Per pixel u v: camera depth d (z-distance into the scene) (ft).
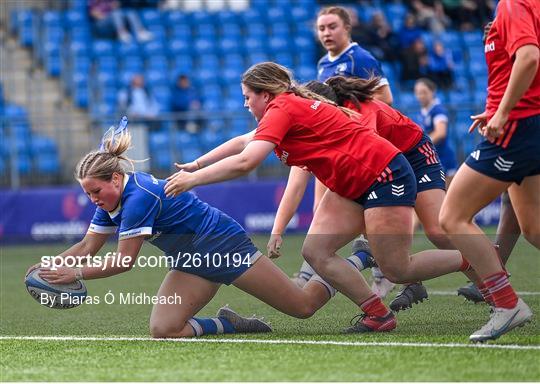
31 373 51.96
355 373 49.57
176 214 62.23
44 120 163.32
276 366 51.93
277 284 64.44
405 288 70.49
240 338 62.64
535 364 50.67
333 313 67.82
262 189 159.22
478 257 56.85
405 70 195.11
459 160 164.55
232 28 216.74
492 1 225.76
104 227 63.82
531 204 59.06
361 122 63.98
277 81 62.28
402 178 62.28
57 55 199.82
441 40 216.95
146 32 211.00
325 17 85.66
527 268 71.92
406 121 72.33
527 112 55.36
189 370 51.52
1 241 155.74
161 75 196.24
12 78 191.11
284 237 150.00
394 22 222.07
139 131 160.04
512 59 54.95
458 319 67.15
